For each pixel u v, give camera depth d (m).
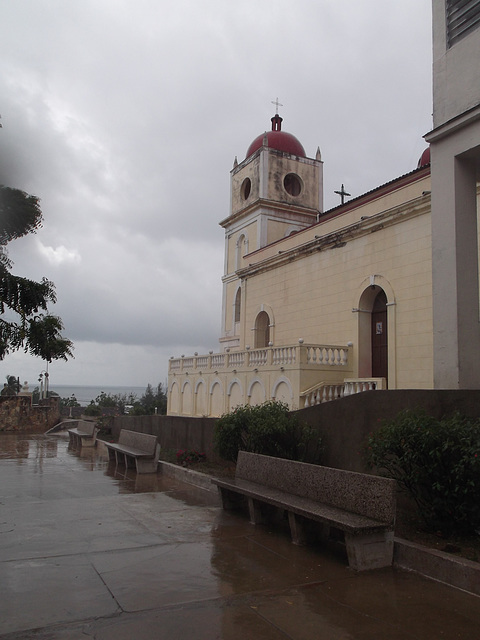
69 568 5.27
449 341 8.20
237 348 30.00
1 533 6.61
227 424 10.24
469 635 3.90
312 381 16.81
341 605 4.43
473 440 5.46
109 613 4.20
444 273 8.41
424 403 6.91
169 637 3.80
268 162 30.58
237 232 32.53
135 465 12.70
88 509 8.09
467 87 8.46
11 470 12.73
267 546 6.14
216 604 4.42
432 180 8.81
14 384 55.62
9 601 4.41
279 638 3.82
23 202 12.97
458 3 8.87
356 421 8.06
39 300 13.76
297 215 30.97
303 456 9.10
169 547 6.05
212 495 9.35
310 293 20.30
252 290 24.53
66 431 26.36
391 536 5.50
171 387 26.58
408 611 4.31
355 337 17.64
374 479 5.61
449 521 5.79
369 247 17.41
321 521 5.63
